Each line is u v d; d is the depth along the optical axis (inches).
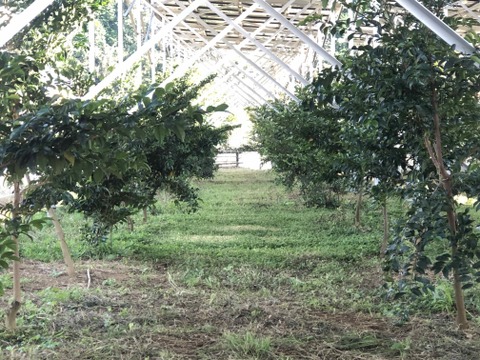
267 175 1046.4
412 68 177.5
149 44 340.8
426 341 200.7
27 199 189.8
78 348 195.6
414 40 187.6
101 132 111.9
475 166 198.5
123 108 125.6
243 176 1064.2
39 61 213.8
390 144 220.8
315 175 388.5
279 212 574.2
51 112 106.1
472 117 202.4
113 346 197.3
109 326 223.6
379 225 466.3
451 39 174.4
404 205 504.1
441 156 199.3
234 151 1350.9
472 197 195.0
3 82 143.4
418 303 241.3
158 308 249.8
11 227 147.2
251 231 468.8
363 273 316.5
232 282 301.0
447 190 197.6
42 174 175.0
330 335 211.2
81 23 248.5
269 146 480.4
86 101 108.5
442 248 331.0
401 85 186.5
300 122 333.4
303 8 555.5
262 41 877.2
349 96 211.2
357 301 260.1
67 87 255.9
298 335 212.1
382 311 242.7
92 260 369.1
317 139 321.1
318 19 220.2
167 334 214.8
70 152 108.0
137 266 348.8
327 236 436.5
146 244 419.2
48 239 420.5
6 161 108.6
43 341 205.5
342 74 205.0
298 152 439.8
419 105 187.5
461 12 565.3
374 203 319.9
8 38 134.9
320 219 516.4
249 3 609.6
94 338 208.5
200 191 795.4
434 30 174.7
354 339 206.1
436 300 240.8
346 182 333.1
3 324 223.8
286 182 524.4
